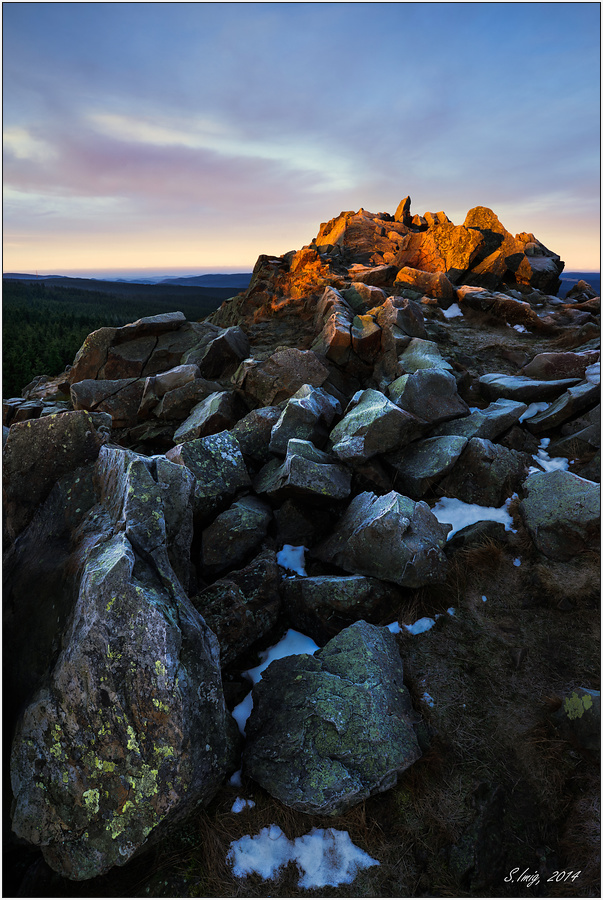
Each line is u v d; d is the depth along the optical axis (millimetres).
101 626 3383
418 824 3662
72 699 3398
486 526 6273
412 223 26766
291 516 6703
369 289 13391
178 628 3512
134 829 3244
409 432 7523
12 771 3443
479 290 14953
